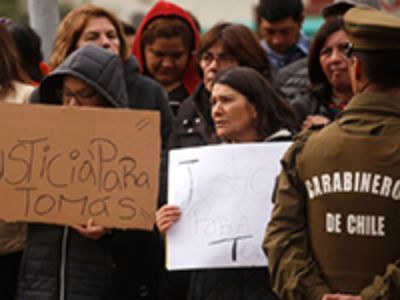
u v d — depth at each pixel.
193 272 9.58
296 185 7.89
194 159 9.40
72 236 9.79
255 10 16.55
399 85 7.79
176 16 12.66
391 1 19.77
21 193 9.65
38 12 13.97
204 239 9.27
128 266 9.97
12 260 10.55
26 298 9.87
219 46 11.03
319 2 36.06
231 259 9.21
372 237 7.59
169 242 9.33
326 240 7.71
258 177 9.27
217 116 9.60
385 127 7.65
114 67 9.97
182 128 10.81
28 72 12.75
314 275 7.76
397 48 7.69
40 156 9.66
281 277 7.82
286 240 7.83
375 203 7.57
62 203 9.61
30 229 9.94
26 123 9.69
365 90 7.86
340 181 7.66
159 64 12.66
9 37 11.11
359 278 7.62
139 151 9.58
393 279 7.50
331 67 10.84
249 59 11.12
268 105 9.57
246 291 9.28
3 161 9.68
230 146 9.34
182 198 9.36
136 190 9.55
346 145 7.68
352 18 7.88
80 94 9.91
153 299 10.34
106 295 9.79
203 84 10.98
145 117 9.59
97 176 9.59
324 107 11.07
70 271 9.76
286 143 9.29
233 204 9.27
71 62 9.87
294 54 13.98
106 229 9.66
